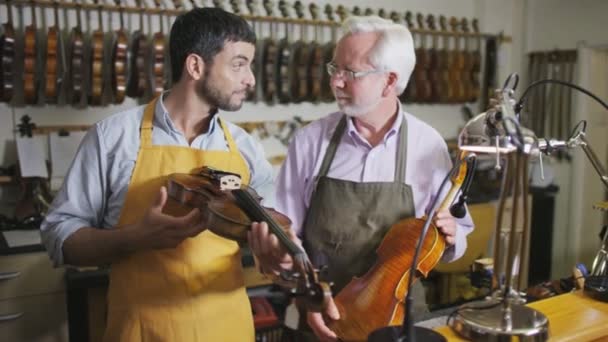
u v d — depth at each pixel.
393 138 1.74
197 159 1.54
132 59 3.37
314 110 4.17
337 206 1.71
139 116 1.55
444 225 1.49
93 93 3.24
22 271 2.67
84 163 1.49
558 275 4.77
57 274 2.74
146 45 3.41
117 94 3.28
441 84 4.46
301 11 3.99
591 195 4.64
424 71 4.38
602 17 4.26
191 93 1.50
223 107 1.50
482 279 1.89
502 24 4.86
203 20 1.43
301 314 1.21
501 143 1.05
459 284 4.01
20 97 3.24
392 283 1.42
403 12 4.52
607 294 1.28
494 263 1.11
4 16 3.15
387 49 1.62
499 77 4.88
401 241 1.50
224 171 1.49
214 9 1.49
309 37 4.12
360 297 1.44
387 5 4.44
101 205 1.51
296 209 1.84
